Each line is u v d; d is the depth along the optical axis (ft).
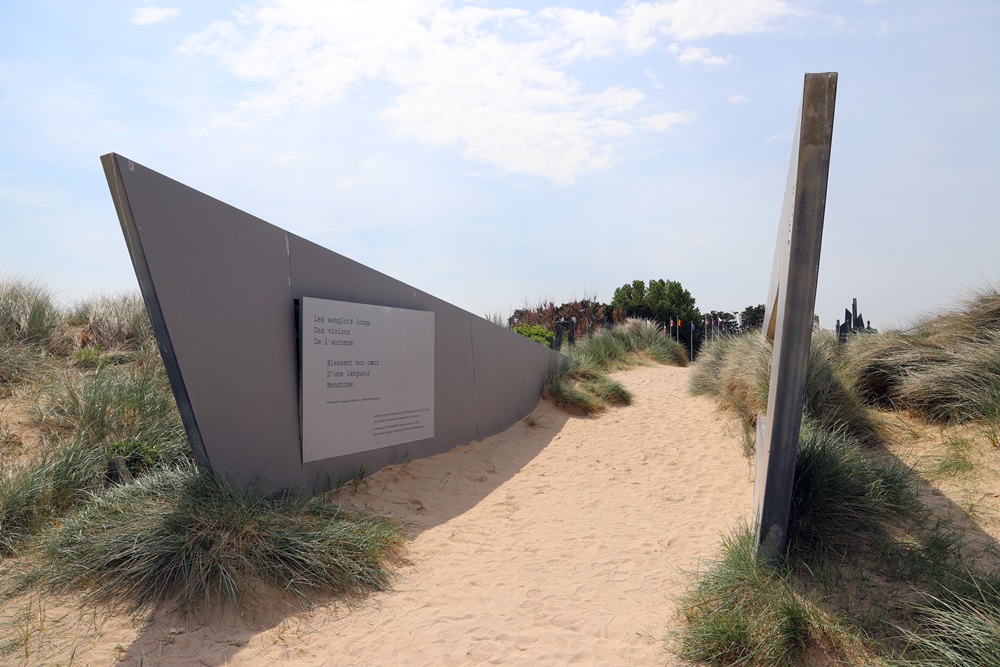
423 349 26.11
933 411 21.56
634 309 104.78
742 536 15.76
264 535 15.62
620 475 25.55
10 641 12.19
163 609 13.52
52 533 15.23
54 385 21.72
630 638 13.33
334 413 21.42
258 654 12.76
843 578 13.67
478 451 28.58
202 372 16.62
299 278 20.51
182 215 16.11
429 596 15.64
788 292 12.91
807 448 16.70
